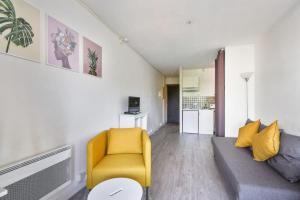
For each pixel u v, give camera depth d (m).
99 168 1.82
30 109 1.53
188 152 3.74
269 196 1.42
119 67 3.42
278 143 1.86
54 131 1.80
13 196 1.29
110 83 3.04
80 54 2.22
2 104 1.32
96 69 2.59
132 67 4.15
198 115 5.98
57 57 1.83
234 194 1.73
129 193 1.37
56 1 1.82
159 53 4.49
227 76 3.80
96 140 2.00
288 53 2.36
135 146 2.31
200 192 2.09
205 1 2.13
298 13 2.14
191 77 6.25
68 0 2.00
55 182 1.69
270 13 2.40
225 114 3.82
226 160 2.08
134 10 2.37
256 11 2.35
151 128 5.88
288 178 1.53
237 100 3.74
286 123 2.39
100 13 2.46
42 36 1.65
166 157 3.40
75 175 2.12
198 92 6.59
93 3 2.21
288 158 1.65
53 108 1.79
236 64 3.76
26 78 1.50
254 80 3.63
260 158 2.02
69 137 2.02
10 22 1.35
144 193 2.06
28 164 1.38
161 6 2.26
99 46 2.67
